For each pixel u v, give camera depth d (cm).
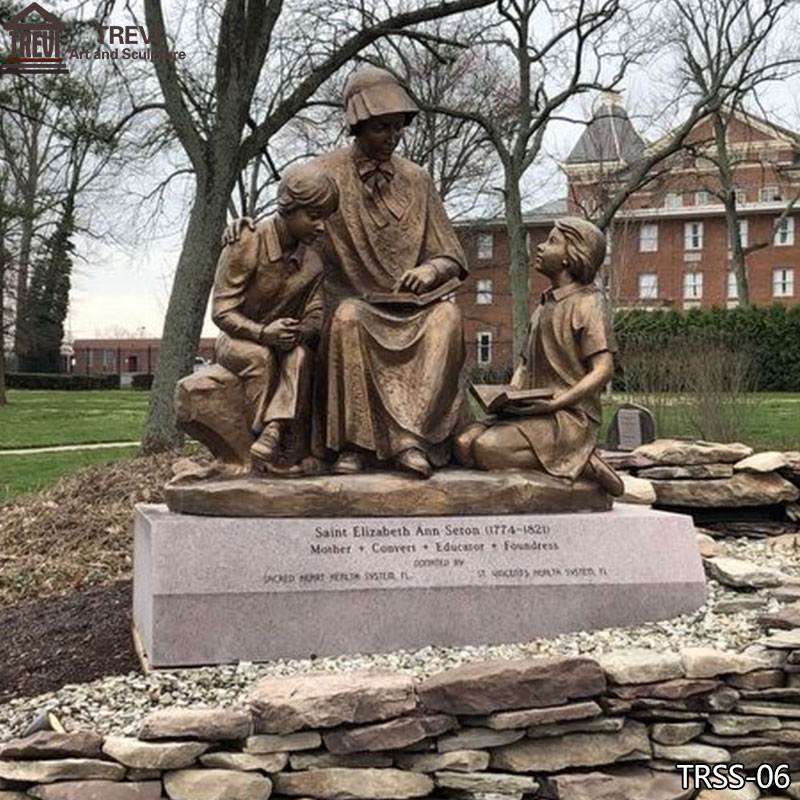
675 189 5191
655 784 439
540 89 2223
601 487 563
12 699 497
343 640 502
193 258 1540
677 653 476
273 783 412
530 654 495
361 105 583
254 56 1563
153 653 485
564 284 590
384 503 525
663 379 1431
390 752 426
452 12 1669
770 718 459
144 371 6869
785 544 822
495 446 560
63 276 4000
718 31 2716
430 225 611
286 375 545
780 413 2056
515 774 434
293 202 538
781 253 5150
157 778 406
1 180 2781
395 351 554
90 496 1166
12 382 5125
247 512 514
